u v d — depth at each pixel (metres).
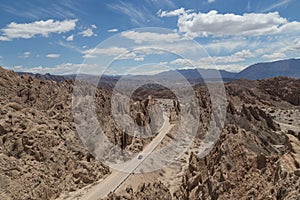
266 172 34.41
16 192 48.97
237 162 41.91
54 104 81.38
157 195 48.25
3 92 79.31
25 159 56.62
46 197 52.62
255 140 61.25
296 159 30.25
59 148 62.97
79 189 57.00
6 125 59.97
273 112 170.75
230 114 88.88
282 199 26.31
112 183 57.31
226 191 36.00
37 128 63.22
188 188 48.97
